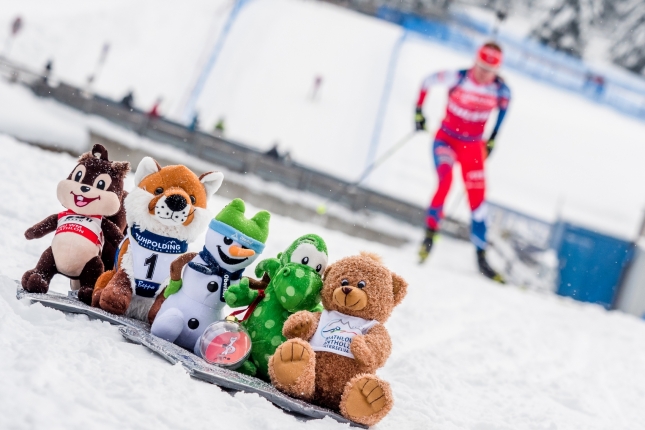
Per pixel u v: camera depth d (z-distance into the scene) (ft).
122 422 7.95
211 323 11.46
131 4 106.01
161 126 54.95
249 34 105.50
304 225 34.01
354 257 11.60
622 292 60.59
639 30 119.44
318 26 109.81
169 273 12.03
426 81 38.75
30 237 12.52
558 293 61.41
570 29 119.75
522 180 90.22
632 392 20.83
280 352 10.59
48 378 8.27
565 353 24.11
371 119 94.07
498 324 26.04
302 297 11.26
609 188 92.27
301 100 94.89
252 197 51.60
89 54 92.73
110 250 12.70
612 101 112.27
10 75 53.72
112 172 12.57
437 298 27.45
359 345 10.66
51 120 46.65
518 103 106.11
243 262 11.81
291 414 10.16
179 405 8.84
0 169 22.54
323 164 83.87
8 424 7.08
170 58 97.96
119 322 11.14
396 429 11.39
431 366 17.42
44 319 10.64
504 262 58.80
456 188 81.82
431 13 115.44
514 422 14.32
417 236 56.95
